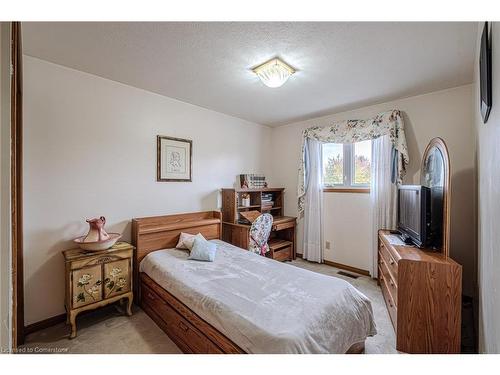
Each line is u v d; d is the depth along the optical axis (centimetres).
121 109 250
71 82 216
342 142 334
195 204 321
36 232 199
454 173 253
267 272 200
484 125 146
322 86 254
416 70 216
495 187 113
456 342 165
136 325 206
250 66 211
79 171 222
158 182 282
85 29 158
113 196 245
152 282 218
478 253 181
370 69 214
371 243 311
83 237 215
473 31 158
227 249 269
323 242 373
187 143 310
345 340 147
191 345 162
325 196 370
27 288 194
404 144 277
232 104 315
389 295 223
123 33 163
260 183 393
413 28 155
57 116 209
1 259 80
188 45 178
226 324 137
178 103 300
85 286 196
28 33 162
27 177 194
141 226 257
